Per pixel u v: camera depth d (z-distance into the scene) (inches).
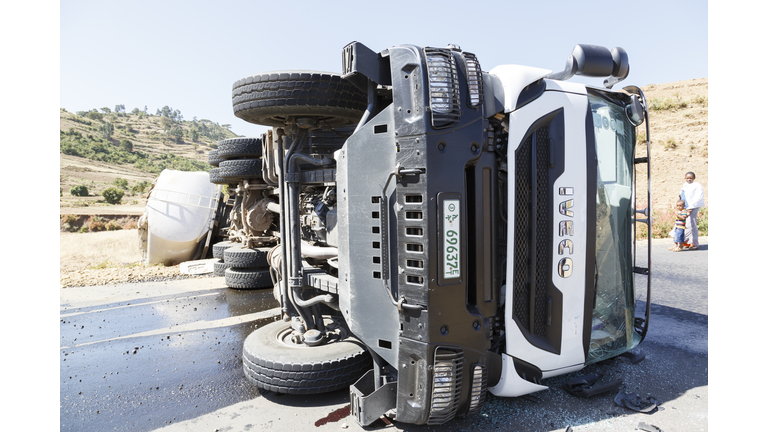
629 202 152.0
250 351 137.6
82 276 374.3
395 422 116.7
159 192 433.1
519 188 114.9
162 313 257.8
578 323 127.5
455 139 99.7
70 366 173.0
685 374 144.6
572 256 124.2
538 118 115.7
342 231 119.6
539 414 119.0
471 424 114.1
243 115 142.4
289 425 118.6
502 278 120.8
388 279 104.8
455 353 101.3
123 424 123.6
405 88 99.1
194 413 129.3
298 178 147.2
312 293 159.3
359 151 110.2
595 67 114.3
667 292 263.6
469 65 103.3
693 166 983.6
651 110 1448.1
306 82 131.3
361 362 134.5
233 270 327.3
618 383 133.3
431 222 96.5
